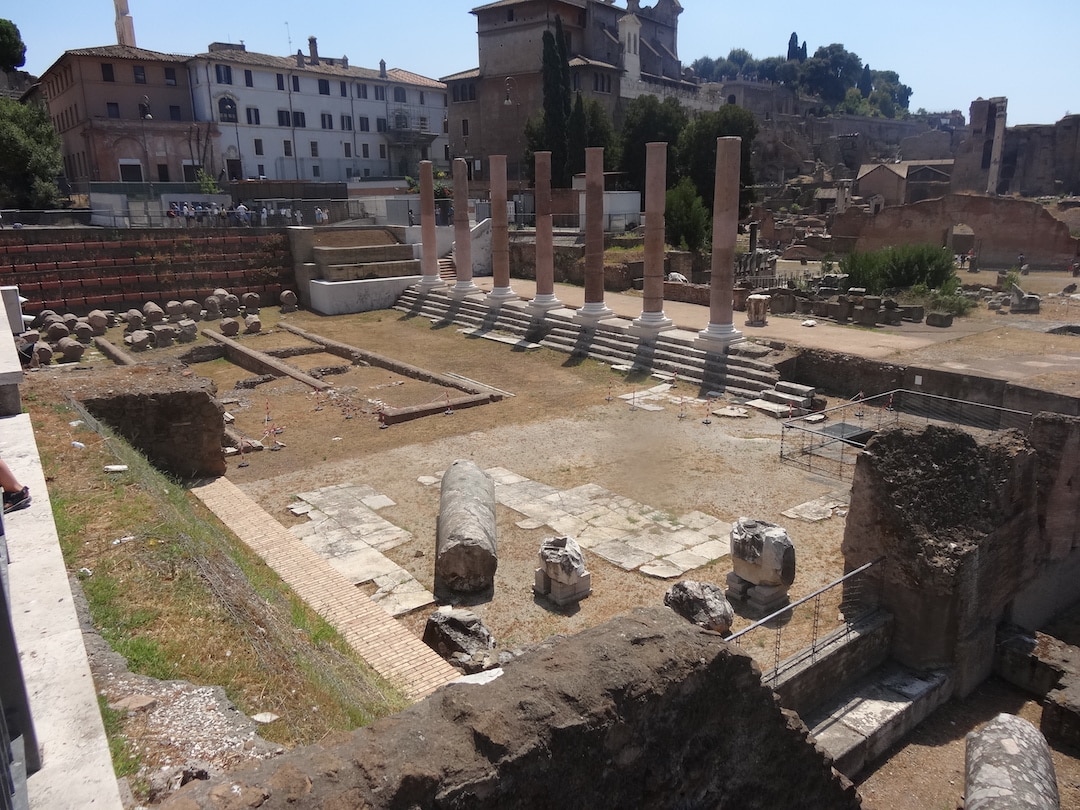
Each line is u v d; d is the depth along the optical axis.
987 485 10.80
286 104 70.12
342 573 13.03
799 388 22.92
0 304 13.36
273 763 4.41
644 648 5.74
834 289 38.28
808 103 125.31
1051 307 34.88
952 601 10.48
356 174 76.88
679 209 45.16
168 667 6.62
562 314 32.09
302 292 41.94
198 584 8.15
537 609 12.03
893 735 9.91
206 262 40.50
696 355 26.30
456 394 24.83
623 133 59.25
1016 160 79.94
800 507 15.74
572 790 5.09
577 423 21.70
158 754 5.38
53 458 11.37
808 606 11.95
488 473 17.91
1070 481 11.92
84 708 5.36
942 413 21.78
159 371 17.11
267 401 24.48
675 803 5.79
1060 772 9.48
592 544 14.21
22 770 4.58
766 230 68.75
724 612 10.84
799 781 6.71
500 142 70.94
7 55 72.62
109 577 7.95
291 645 7.91
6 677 4.64
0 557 5.21
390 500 16.36
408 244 44.72
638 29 75.38
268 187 56.12
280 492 16.86
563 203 53.16
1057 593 12.77
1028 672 11.07
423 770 4.45
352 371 28.77
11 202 50.31
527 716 4.94
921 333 28.41
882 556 10.99
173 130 62.56
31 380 15.82
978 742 7.55
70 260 37.16
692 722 5.78
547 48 56.34
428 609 12.05
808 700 9.91
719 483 17.12
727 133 56.09
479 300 36.56
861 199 75.75
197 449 15.81
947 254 37.16
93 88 61.47
